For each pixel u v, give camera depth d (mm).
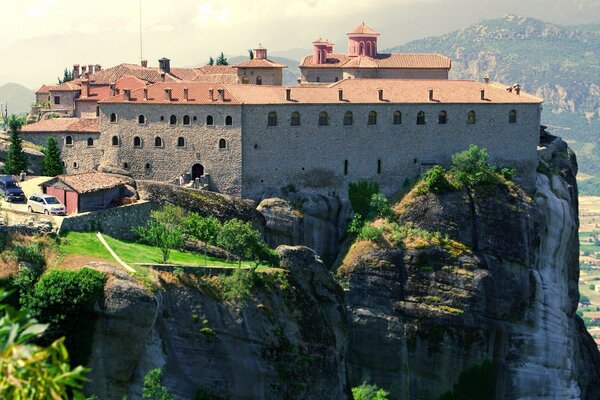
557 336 152500
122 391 90250
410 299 139750
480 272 142750
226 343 101125
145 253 107500
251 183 139375
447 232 145625
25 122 178750
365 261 139875
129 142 139875
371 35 181250
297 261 115250
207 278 103938
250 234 115062
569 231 164750
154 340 94625
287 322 108562
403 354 138750
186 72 189000
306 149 142875
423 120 151125
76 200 112000
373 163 148250
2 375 25453
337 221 145750
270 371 103938
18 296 87688
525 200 152500
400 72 174750
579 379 170125
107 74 181375
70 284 87375
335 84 149750
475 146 150625
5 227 95812
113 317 88938
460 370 140625
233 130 137375
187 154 138750
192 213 124938
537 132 157625
